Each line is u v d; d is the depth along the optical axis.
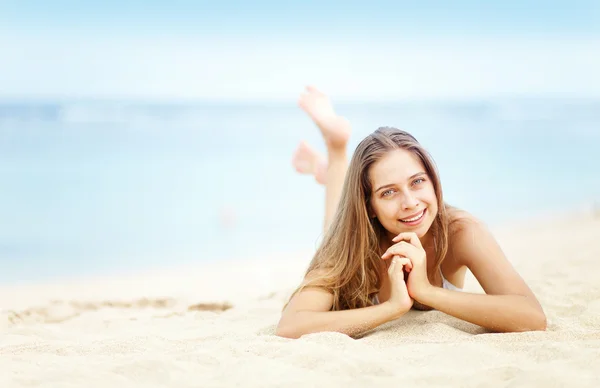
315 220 10.20
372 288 3.01
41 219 10.24
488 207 10.66
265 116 33.75
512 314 2.69
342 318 2.78
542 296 3.52
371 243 2.98
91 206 11.36
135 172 15.48
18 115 31.23
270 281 6.14
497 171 14.52
